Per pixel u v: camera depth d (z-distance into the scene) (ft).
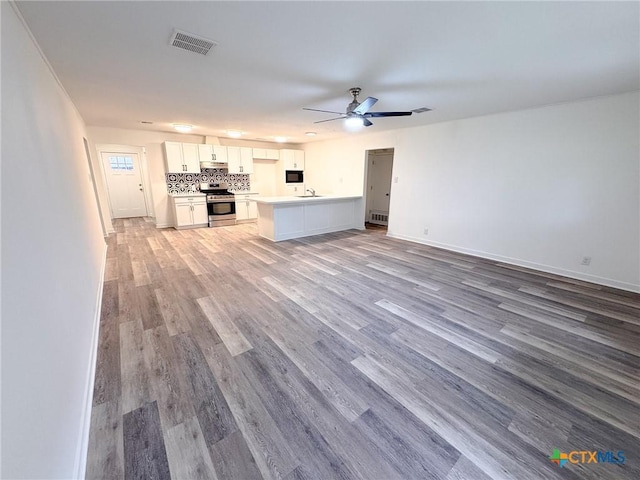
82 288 6.48
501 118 12.94
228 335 7.20
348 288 10.27
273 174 26.50
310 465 4.06
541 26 5.49
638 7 4.80
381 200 24.63
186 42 6.23
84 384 5.01
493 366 6.20
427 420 4.83
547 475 3.94
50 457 3.11
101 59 7.07
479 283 10.90
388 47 6.44
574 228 11.37
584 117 10.64
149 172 19.97
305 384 5.59
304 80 8.59
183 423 4.67
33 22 5.20
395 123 15.62
